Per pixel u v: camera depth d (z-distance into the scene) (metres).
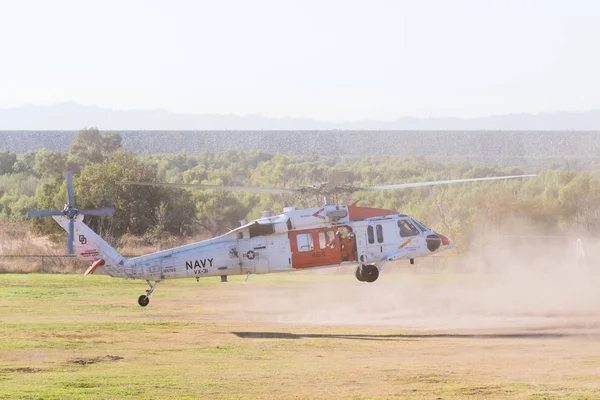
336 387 55.22
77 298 112.75
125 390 53.78
